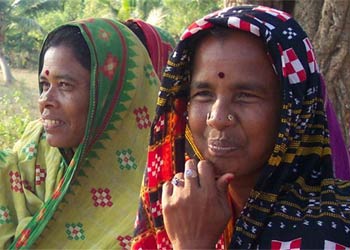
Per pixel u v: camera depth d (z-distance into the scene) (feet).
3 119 50.57
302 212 6.17
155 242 7.15
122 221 9.83
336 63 13.08
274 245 6.10
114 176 9.99
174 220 6.32
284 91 6.01
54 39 9.79
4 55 107.76
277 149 6.07
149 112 10.19
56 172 10.53
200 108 6.32
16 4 105.19
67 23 9.86
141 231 7.18
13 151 11.09
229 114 6.11
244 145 6.17
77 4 105.19
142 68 10.20
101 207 9.97
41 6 106.42
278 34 6.06
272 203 6.23
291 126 6.14
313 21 13.39
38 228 10.05
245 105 6.13
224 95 6.14
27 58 110.42
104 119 9.86
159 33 12.13
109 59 9.79
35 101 70.23
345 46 13.01
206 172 6.28
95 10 92.07
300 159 6.31
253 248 6.27
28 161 10.78
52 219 10.05
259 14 6.17
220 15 6.28
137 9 80.79
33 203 10.61
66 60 9.61
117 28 10.13
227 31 6.13
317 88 6.29
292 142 6.19
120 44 9.98
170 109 6.97
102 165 9.97
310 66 6.23
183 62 6.63
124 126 10.04
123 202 9.90
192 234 6.27
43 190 10.71
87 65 9.66
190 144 6.93
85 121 9.73
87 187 9.98
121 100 9.95
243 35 6.10
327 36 13.14
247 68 6.07
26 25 104.32
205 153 6.37
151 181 7.06
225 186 6.28
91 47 9.63
